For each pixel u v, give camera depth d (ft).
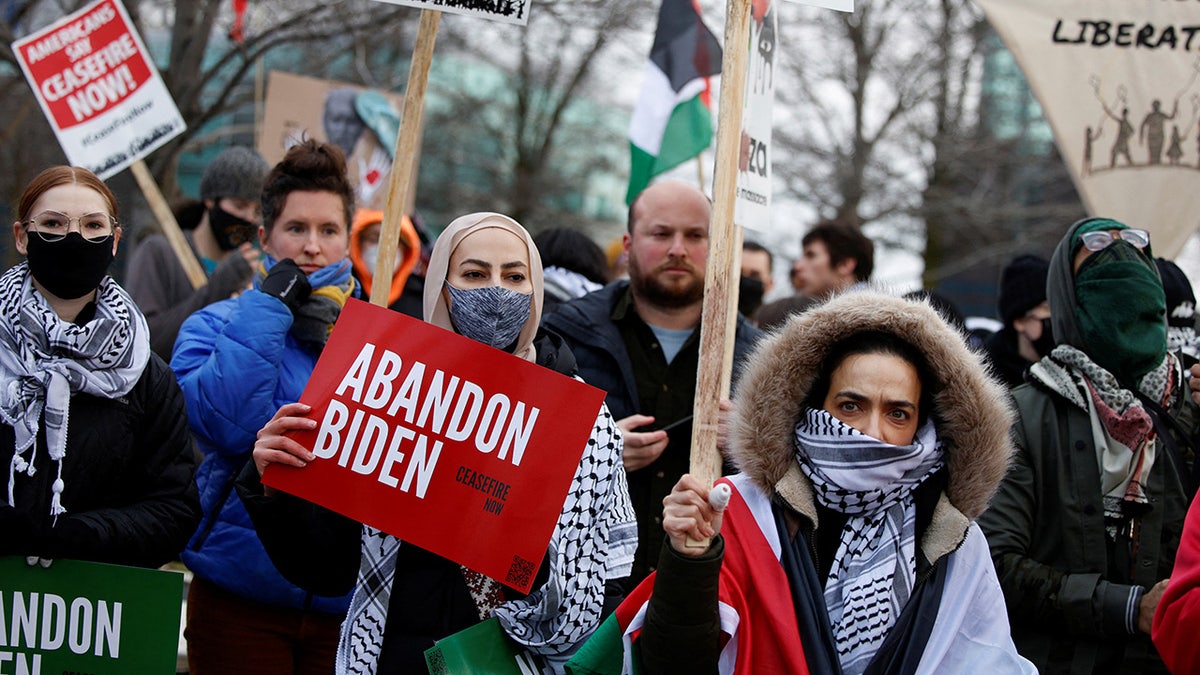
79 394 11.27
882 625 9.51
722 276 10.01
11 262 44.55
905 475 9.80
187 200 22.26
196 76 33.94
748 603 9.65
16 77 36.68
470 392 10.44
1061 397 12.67
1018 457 12.51
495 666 10.22
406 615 10.50
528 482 10.30
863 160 60.08
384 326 10.61
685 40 19.89
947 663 9.52
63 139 18.89
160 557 11.61
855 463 9.68
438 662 10.02
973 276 91.91
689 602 9.20
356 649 10.33
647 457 13.87
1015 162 64.95
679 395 14.78
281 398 13.41
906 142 63.10
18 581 10.87
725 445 10.76
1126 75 17.10
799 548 9.77
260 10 39.55
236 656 13.07
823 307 10.07
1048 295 13.41
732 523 9.90
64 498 11.17
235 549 12.94
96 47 19.01
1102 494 12.31
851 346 10.03
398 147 11.93
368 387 10.50
